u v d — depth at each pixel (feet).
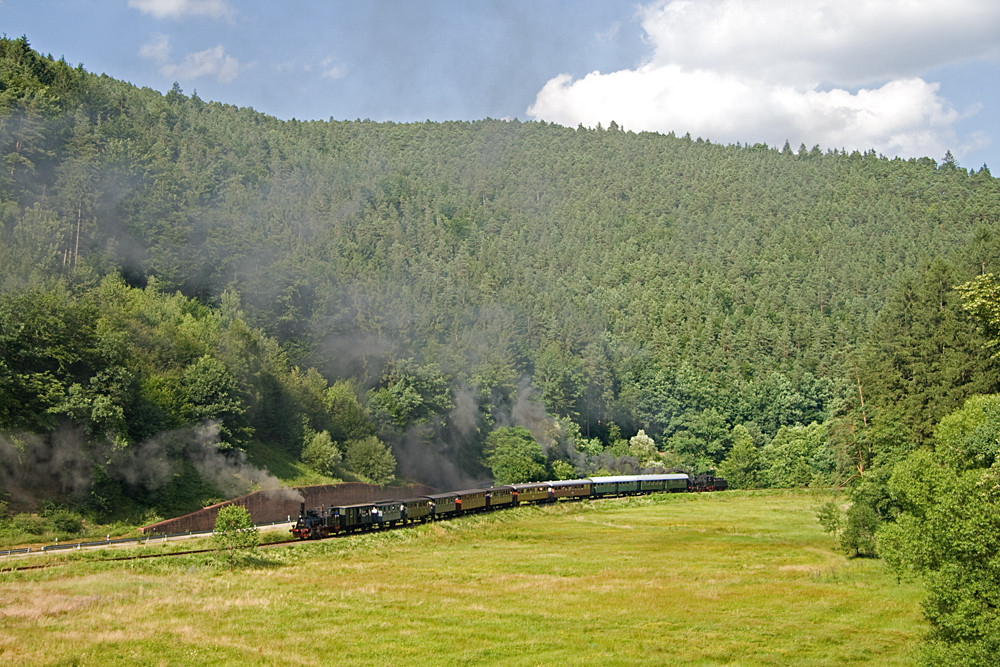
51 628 142.82
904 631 156.25
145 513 276.00
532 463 473.26
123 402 286.25
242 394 359.66
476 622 160.66
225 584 187.52
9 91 512.22
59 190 479.00
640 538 300.61
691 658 138.41
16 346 262.88
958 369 278.87
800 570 222.89
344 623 156.97
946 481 137.28
